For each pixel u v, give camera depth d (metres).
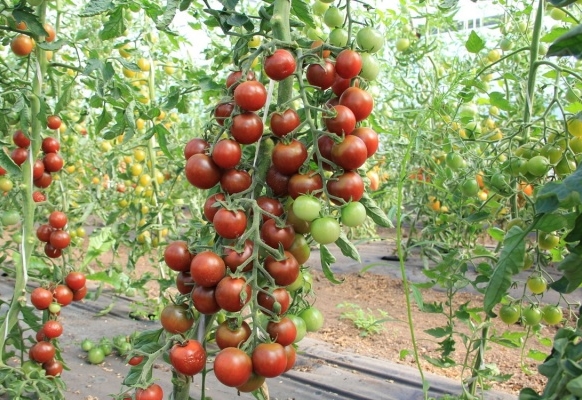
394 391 1.27
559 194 0.39
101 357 1.43
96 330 1.69
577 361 0.39
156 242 1.67
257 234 0.47
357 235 2.78
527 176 0.77
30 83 0.90
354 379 1.34
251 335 0.47
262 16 0.62
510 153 0.83
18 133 0.92
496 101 1.04
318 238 0.50
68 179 1.81
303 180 0.50
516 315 0.87
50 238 0.98
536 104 1.44
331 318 1.97
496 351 1.63
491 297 0.51
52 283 0.99
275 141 0.54
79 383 1.29
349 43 0.54
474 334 0.93
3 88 1.02
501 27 1.43
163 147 1.00
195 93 2.21
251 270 0.50
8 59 1.75
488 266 0.91
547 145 0.76
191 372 0.47
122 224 1.62
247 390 0.49
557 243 0.75
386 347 1.66
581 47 0.37
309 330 0.61
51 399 0.96
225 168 0.50
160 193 1.77
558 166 0.72
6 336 0.92
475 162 1.04
